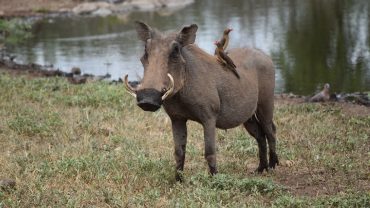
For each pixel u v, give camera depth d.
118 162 29.34
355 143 33.97
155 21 99.19
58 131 36.16
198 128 37.38
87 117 38.69
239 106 26.86
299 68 62.31
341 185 27.12
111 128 36.81
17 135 35.12
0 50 77.88
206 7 115.88
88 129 36.34
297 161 31.02
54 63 68.38
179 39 24.42
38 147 32.94
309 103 45.16
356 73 59.56
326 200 24.14
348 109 43.28
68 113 40.31
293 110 41.88
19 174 27.77
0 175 27.70
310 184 27.44
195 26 24.61
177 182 26.39
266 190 25.39
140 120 38.75
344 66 62.94
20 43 83.88
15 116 38.72
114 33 90.69
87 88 47.97
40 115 39.31
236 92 26.59
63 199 24.34
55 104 43.06
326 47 72.88
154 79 22.81
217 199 24.22
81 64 67.50
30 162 30.09
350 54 68.69
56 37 88.62
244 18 99.00
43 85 48.62
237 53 28.53
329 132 36.22
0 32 92.94
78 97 43.91
